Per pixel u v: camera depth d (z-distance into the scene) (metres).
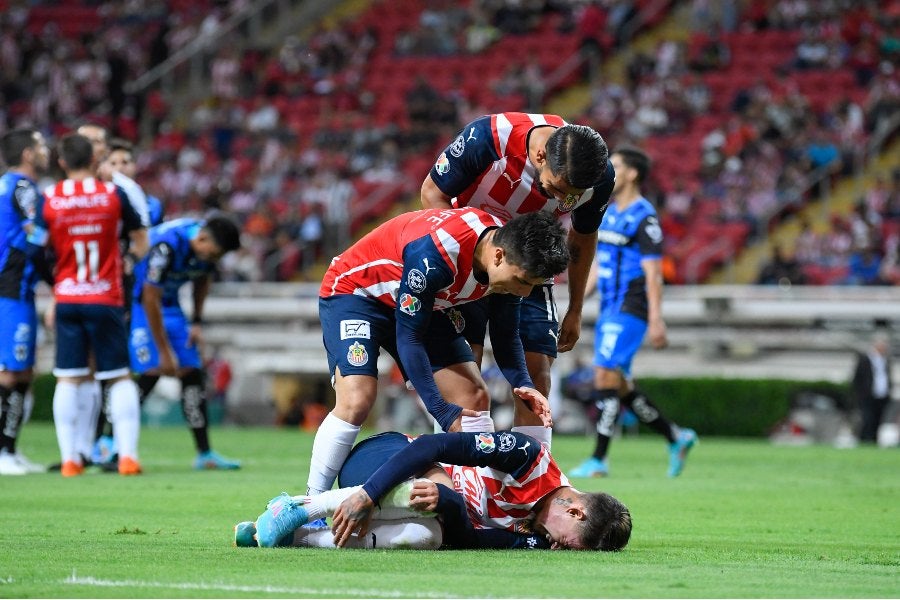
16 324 36.44
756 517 26.20
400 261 19.23
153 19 117.19
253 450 52.19
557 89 102.75
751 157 87.94
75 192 34.94
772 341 75.06
